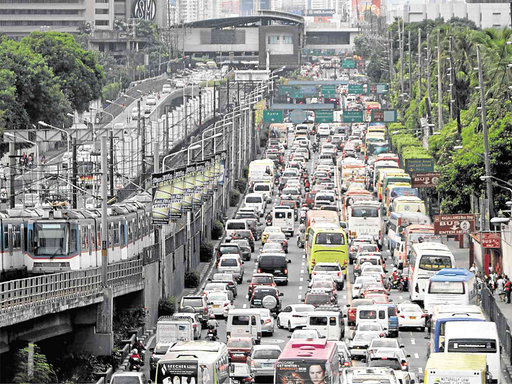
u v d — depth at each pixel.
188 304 155.38
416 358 133.62
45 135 193.00
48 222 144.75
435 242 197.62
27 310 113.06
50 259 143.75
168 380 92.50
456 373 92.31
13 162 177.75
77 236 145.12
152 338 151.12
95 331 131.50
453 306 126.50
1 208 197.12
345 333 150.88
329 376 92.00
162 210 163.75
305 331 124.69
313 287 174.62
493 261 199.75
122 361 132.75
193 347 98.12
